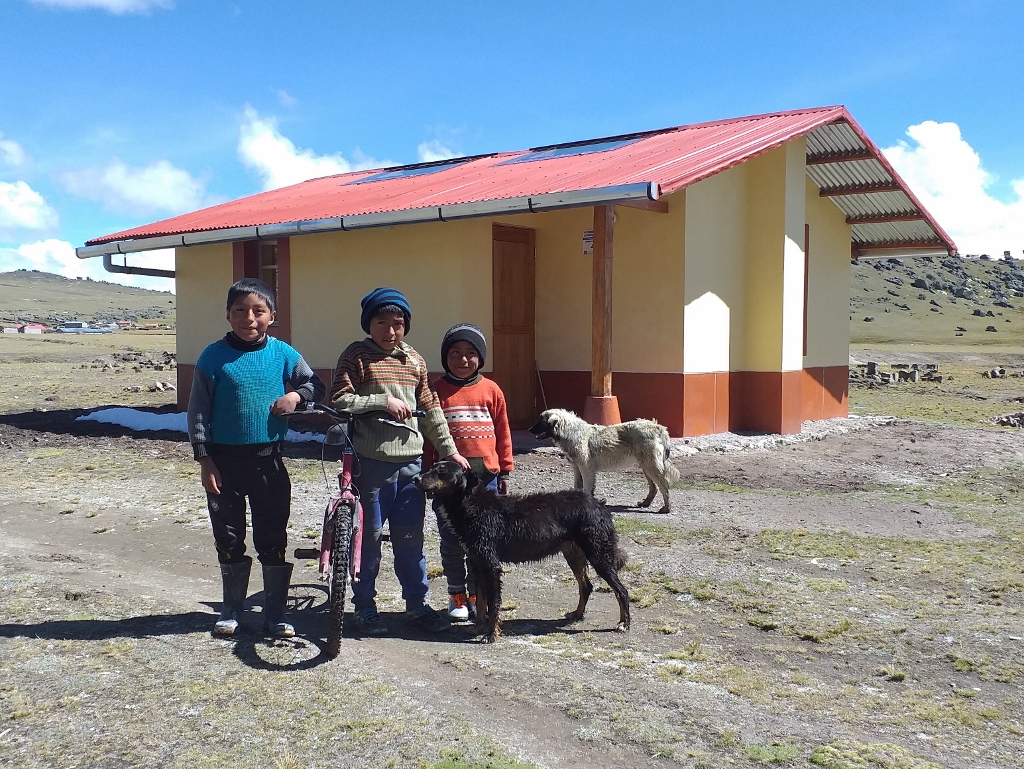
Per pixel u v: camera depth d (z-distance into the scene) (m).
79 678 4.21
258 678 4.29
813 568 6.72
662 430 8.77
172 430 14.42
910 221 17.30
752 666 4.70
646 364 13.70
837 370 17.56
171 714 3.83
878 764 3.48
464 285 13.55
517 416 14.97
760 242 14.59
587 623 5.43
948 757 3.61
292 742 3.58
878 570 6.68
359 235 14.77
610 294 12.14
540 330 15.27
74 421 15.74
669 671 4.55
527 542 5.11
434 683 4.30
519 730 3.76
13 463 11.46
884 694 4.32
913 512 9.00
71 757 3.42
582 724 3.84
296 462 11.38
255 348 4.95
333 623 4.59
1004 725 3.96
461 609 5.45
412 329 14.27
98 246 17.05
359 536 4.89
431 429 5.25
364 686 4.21
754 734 3.77
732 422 14.60
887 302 117.31
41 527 7.97
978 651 4.95
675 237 13.30
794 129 13.57
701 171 11.45
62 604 5.49
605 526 5.29
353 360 5.11
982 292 134.25
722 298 14.16
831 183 16.44
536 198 11.45
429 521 8.34
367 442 5.09
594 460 8.99
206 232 15.33
